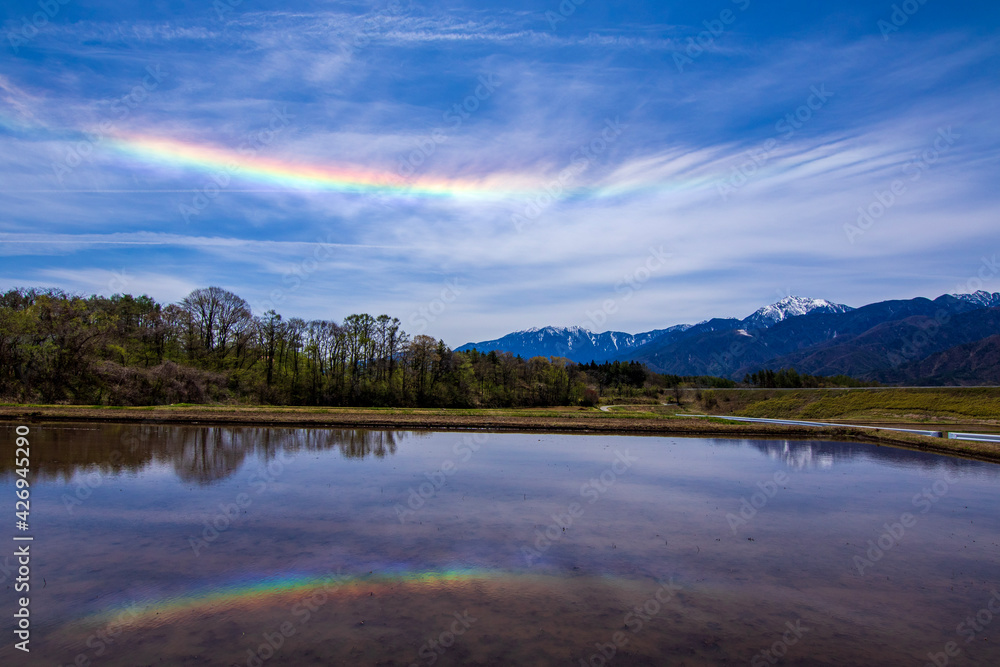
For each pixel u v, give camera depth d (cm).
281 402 8125
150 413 5153
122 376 6456
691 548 1741
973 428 5719
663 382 16150
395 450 3606
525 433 4888
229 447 3550
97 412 5088
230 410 5734
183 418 4966
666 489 2589
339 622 1198
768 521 2070
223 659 1037
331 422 5159
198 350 8381
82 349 6644
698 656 1082
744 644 1136
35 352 6425
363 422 5181
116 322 8100
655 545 1759
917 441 4369
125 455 3147
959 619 1273
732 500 2392
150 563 1514
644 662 1052
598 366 16412
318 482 2558
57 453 3150
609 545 1748
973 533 1958
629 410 9888
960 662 1076
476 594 1359
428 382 9388
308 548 1656
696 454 3756
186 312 8488
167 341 8312
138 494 2264
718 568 1572
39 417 4788
